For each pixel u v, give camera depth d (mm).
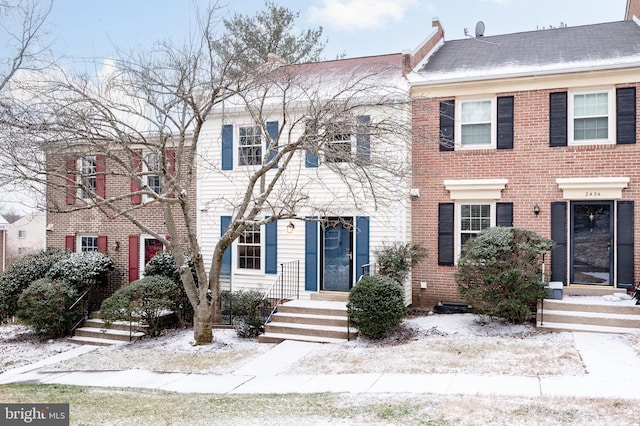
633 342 10078
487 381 8039
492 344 10430
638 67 12406
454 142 14094
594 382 7695
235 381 9320
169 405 7660
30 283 16312
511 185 13688
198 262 12484
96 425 6656
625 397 6883
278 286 15352
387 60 17391
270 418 6688
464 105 14258
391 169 10805
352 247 14773
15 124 10320
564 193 13195
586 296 12742
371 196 12898
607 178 12758
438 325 12469
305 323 12922
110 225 18156
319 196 14844
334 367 9758
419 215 14625
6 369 11961
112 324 14859
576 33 16391
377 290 11625
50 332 15273
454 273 12820
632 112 12609
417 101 13172
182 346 12531
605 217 13062
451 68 15203
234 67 14797
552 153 13320
